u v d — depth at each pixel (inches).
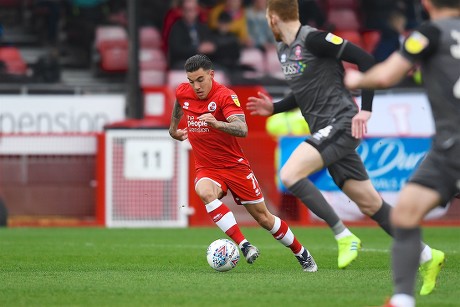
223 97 1163.9
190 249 1579.7
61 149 2228.1
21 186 2226.9
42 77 2701.8
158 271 1200.8
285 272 1178.0
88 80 2925.7
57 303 891.4
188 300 909.8
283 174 1137.4
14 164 2222.0
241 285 1030.4
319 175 2193.7
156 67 2854.3
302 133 2407.7
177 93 1194.0
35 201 2231.8
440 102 780.6
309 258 1190.9
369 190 1141.1
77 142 2230.6
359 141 1136.2
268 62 2891.2
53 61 2728.8
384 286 1021.8
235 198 1189.7
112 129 2223.2
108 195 2226.9
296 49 1138.7
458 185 776.9
